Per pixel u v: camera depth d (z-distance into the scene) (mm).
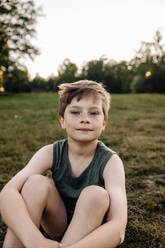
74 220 1123
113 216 1185
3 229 1682
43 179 1298
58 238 1398
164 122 5859
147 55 32531
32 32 18812
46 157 1488
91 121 1309
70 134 1356
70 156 1448
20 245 1152
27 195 1231
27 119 6438
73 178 1417
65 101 1363
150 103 10922
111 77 35656
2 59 20141
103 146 1486
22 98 15172
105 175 1379
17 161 2980
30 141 3881
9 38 18531
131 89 29453
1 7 16703
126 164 2867
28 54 19688
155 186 2338
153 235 1614
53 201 1323
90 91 1318
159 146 3537
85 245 1027
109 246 1082
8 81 27047
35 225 1170
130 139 4008
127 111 8188
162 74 26656
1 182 2354
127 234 1619
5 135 4391
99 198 1120
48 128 5027
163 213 1903
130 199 2070
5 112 8008
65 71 45062
